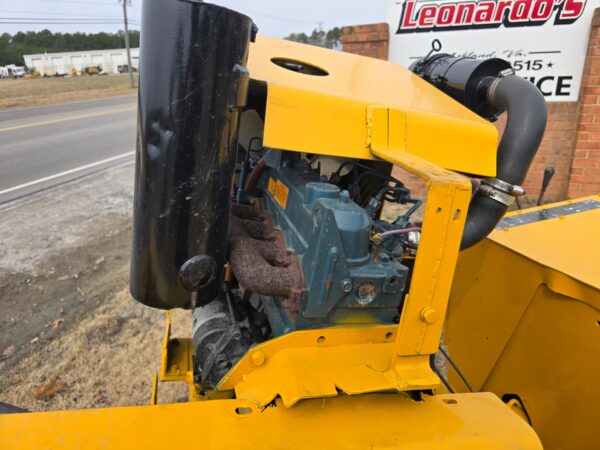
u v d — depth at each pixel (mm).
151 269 1279
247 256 1407
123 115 15906
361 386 1168
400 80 1837
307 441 1116
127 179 7410
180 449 1058
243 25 1167
